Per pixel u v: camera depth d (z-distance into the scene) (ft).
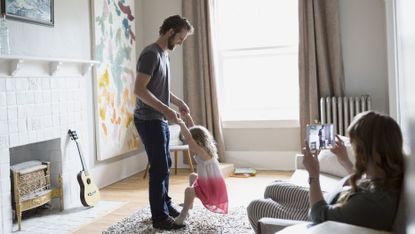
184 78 17.02
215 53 16.71
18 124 10.31
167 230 9.41
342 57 15.30
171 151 15.98
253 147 16.80
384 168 4.12
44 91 11.24
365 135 4.18
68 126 12.25
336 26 14.96
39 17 11.36
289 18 16.21
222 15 17.01
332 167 9.62
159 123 9.36
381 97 15.02
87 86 13.74
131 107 16.28
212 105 16.60
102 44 14.30
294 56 16.29
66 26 12.62
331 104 14.94
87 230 9.84
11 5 10.37
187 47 16.78
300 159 10.56
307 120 15.55
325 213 4.46
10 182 10.09
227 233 9.09
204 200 9.59
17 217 10.11
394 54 12.94
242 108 17.10
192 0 16.67
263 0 16.47
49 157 12.07
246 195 12.60
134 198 12.78
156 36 17.60
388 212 4.08
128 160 16.26
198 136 9.75
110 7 14.85
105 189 14.06
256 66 16.80
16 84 10.26
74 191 12.41
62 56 12.38
